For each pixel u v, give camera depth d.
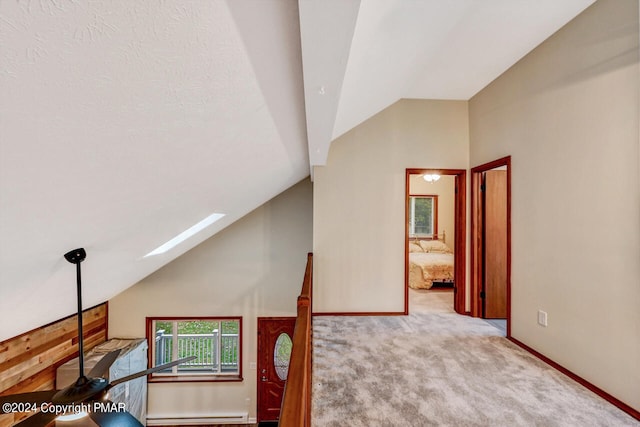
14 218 0.94
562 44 2.18
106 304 4.54
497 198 3.50
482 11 1.98
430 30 1.95
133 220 1.68
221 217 3.42
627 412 1.73
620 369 1.77
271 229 4.87
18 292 1.72
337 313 3.60
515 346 2.68
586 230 1.99
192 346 5.04
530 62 2.52
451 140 3.64
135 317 4.63
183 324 5.14
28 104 0.57
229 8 0.67
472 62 2.70
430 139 3.64
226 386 4.69
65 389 1.67
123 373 3.87
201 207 2.35
